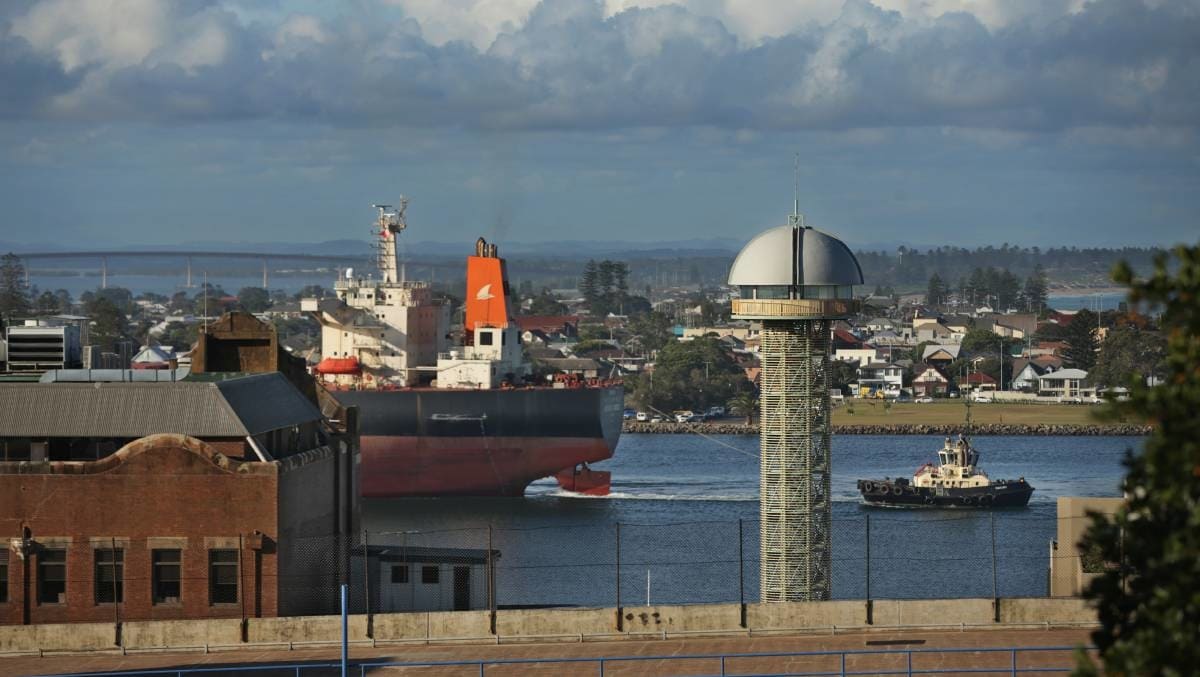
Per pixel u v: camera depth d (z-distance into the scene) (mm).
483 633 120250
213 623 119375
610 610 120625
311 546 134000
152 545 124625
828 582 165875
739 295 168875
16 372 153750
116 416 130750
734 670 109500
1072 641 115562
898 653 107125
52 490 124625
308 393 157625
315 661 114688
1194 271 51500
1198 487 50406
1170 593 50562
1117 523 53969
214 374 145375
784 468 165250
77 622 124250
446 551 142750
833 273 162750
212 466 124750
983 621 120688
